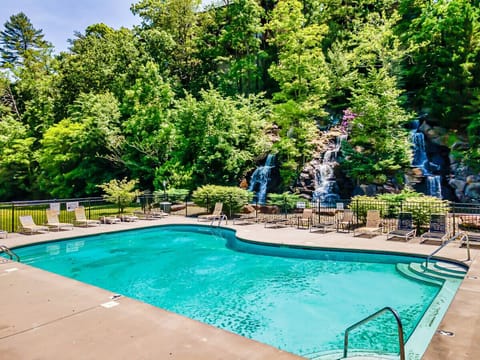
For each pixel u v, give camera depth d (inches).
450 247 361.1
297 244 398.0
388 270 328.5
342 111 978.7
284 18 876.6
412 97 890.7
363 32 975.6
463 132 734.5
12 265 276.8
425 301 247.9
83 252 423.5
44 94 1411.2
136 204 880.3
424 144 761.6
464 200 660.7
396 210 528.1
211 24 1333.7
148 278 320.5
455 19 785.6
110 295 201.3
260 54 1179.3
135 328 152.7
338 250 374.9
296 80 806.5
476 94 694.5
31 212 826.8
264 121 869.8
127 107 1012.5
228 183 840.9
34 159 1205.7
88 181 1076.5
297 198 668.1
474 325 159.6
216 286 296.5
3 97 1537.9
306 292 277.0
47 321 160.9
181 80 1330.0
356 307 243.0
